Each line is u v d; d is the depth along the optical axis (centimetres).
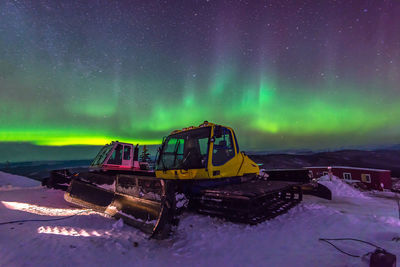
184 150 599
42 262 248
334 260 287
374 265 248
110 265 267
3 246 279
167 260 299
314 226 450
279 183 653
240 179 663
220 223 477
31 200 757
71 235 346
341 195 1010
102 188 546
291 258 301
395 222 484
